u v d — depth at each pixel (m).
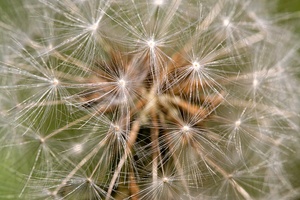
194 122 0.06
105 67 0.06
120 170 0.06
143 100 0.06
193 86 0.06
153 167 0.06
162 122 0.06
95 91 0.06
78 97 0.06
